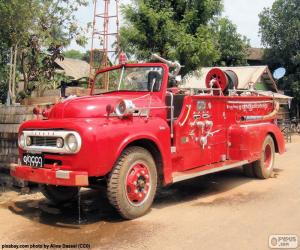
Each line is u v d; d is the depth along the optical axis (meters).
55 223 5.69
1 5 7.09
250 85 9.98
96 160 5.27
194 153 7.09
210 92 7.75
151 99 6.32
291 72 28.28
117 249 4.63
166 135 6.26
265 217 5.77
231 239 4.90
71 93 9.77
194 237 4.98
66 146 5.32
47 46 11.39
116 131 5.49
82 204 6.73
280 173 9.30
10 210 6.36
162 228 5.34
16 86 12.19
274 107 9.78
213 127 7.58
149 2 13.47
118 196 5.54
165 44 13.17
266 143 8.67
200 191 7.55
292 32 26.97
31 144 5.81
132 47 13.50
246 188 7.73
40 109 6.50
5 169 7.91
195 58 12.90
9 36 7.93
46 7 10.63
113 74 7.25
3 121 7.79
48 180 5.43
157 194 7.34
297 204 6.44
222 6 13.63
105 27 13.30
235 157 8.00
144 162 5.89
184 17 13.32
